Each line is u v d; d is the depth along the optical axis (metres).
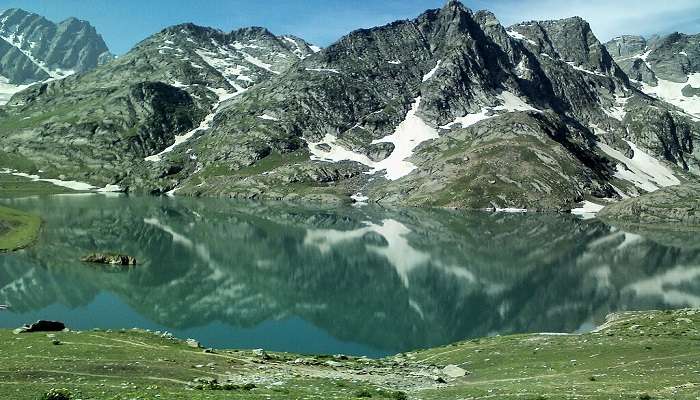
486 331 94.75
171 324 95.88
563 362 55.00
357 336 92.06
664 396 35.78
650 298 115.00
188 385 40.88
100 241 169.50
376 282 132.88
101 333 61.97
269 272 141.38
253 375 47.56
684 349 53.09
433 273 142.62
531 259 161.12
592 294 119.75
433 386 48.34
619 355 53.97
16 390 36.53
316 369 55.06
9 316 95.56
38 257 141.62
